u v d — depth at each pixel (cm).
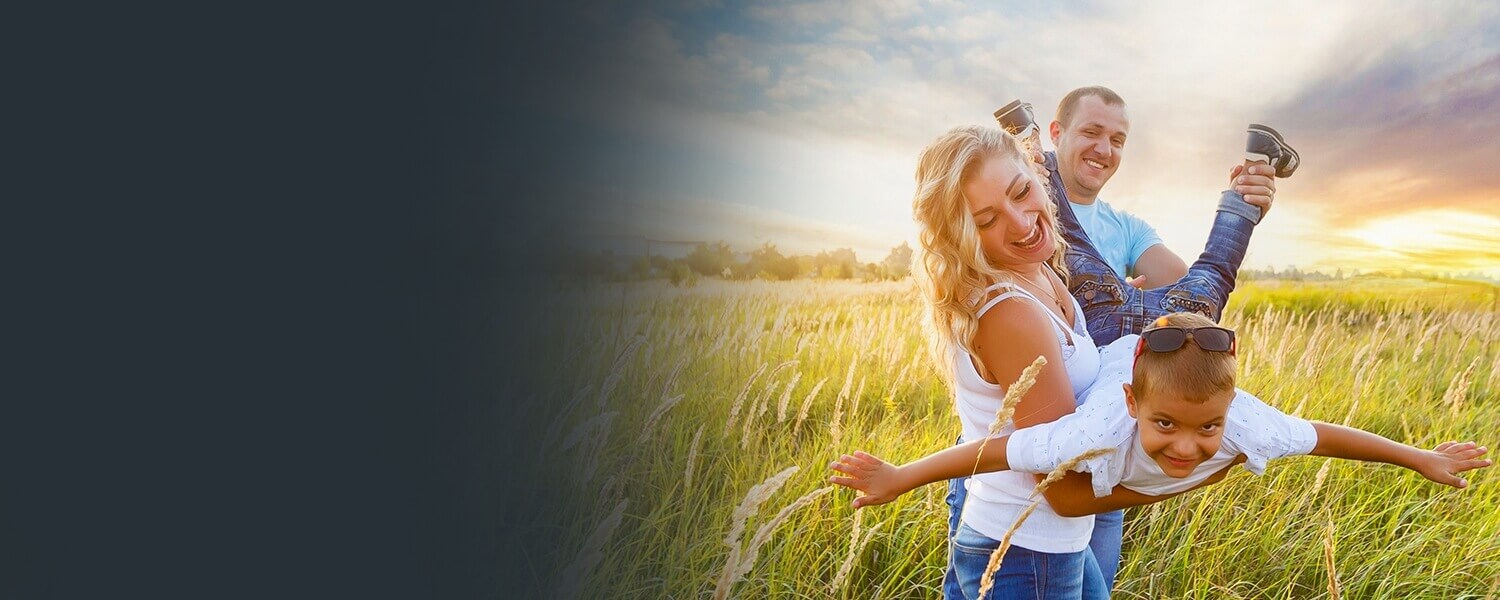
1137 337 145
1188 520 212
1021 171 133
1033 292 137
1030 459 123
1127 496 126
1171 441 115
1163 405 112
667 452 228
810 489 208
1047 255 137
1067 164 202
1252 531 207
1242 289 449
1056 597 135
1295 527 212
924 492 210
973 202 132
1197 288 169
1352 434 128
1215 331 112
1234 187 179
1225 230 177
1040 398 128
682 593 177
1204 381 110
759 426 231
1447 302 400
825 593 177
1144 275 207
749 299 439
